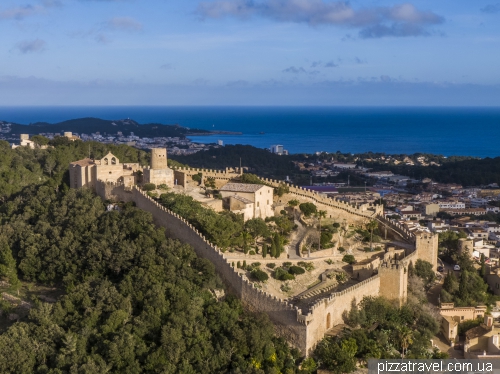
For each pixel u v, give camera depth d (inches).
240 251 5546.3
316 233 6131.9
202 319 4485.7
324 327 4608.8
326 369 4259.4
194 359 4148.6
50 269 5354.3
